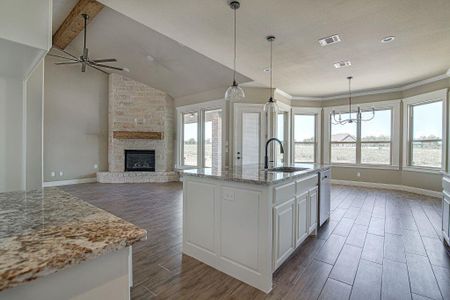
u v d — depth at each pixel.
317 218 3.15
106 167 7.37
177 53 5.14
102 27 4.77
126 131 7.07
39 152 2.25
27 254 0.65
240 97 3.14
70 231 0.82
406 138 5.90
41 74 2.26
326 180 3.51
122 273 0.78
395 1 2.51
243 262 2.08
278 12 2.78
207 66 5.32
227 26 3.14
